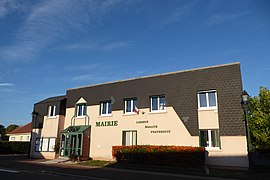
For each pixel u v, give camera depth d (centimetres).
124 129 2112
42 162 2078
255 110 1529
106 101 2311
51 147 2489
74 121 2455
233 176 1314
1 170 1446
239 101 1694
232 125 1678
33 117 2773
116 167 1722
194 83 1891
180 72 1972
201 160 1593
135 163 1762
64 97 2706
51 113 2642
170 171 1512
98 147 2219
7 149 3262
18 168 1581
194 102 1855
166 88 2002
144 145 1825
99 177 1263
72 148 2295
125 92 2197
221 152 1664
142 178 1239
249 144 1448
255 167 1576
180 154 1628
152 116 2002
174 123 1897
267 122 1426
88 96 2425
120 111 2178
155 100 2055
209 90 1830
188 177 1300
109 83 2320
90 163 1933
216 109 1770
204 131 1788
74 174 1353
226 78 1777
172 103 1944
